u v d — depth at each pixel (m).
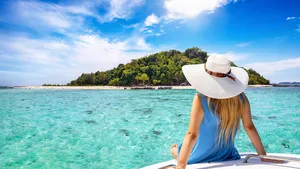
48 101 21.34
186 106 16.05
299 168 1.69
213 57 1.77
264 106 15.41
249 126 1.90
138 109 14.55
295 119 10.30
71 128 8.96
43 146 6.58
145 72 101.31
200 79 1.78
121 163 5.18
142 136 7.54
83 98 25.58
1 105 17.73
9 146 6.61
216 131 1.83
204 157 1.95
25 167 4.98
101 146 6.50
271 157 1.78
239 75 1.89
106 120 10.66
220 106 1.74
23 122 10.32
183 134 7.75
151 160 5.37
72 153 5.91
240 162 1.90
